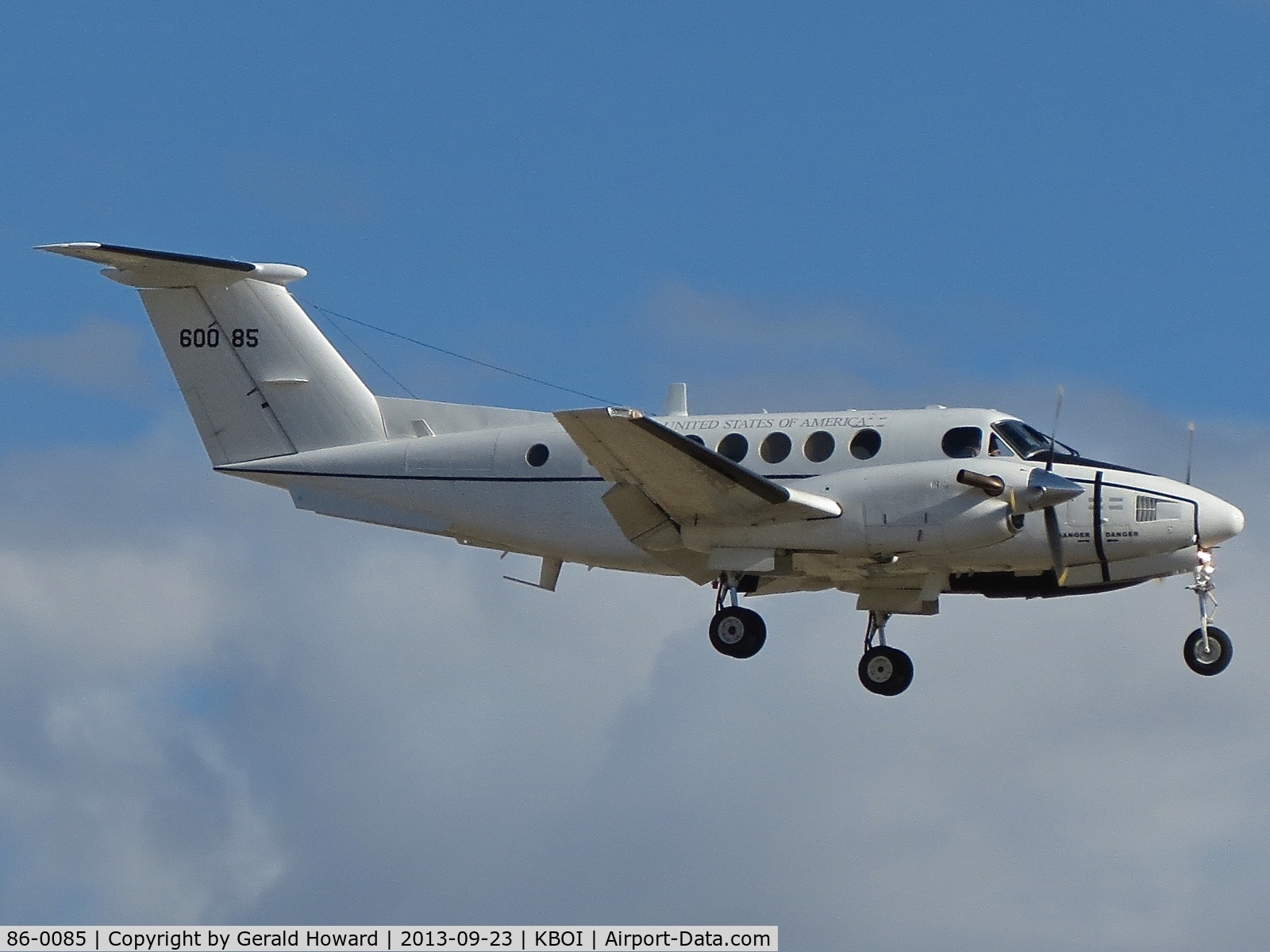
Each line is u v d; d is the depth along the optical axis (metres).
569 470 65.56
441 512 67.44
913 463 59.84
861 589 66.31
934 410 62.16
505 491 66.38
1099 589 64.19
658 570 65.69
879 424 61.78
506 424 68.12
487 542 68.12
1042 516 60.62
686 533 61.34
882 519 59.06
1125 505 60.25
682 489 58.75
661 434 55.22
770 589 66.56
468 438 67.38
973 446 60.78
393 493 68.00
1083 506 60.47
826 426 62.16
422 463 67.62
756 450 62.41
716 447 62.78
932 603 65.69
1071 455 61.75
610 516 65.12
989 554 61.16
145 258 68.00
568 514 65.56
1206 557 62.09
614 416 54.22
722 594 63.06
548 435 66.31
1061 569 60.94
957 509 58.41
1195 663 62.22
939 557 60.72
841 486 59.78
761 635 62.44
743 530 60.59
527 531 66.31
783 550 60.38
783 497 58.38
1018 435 61.44
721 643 62.59
